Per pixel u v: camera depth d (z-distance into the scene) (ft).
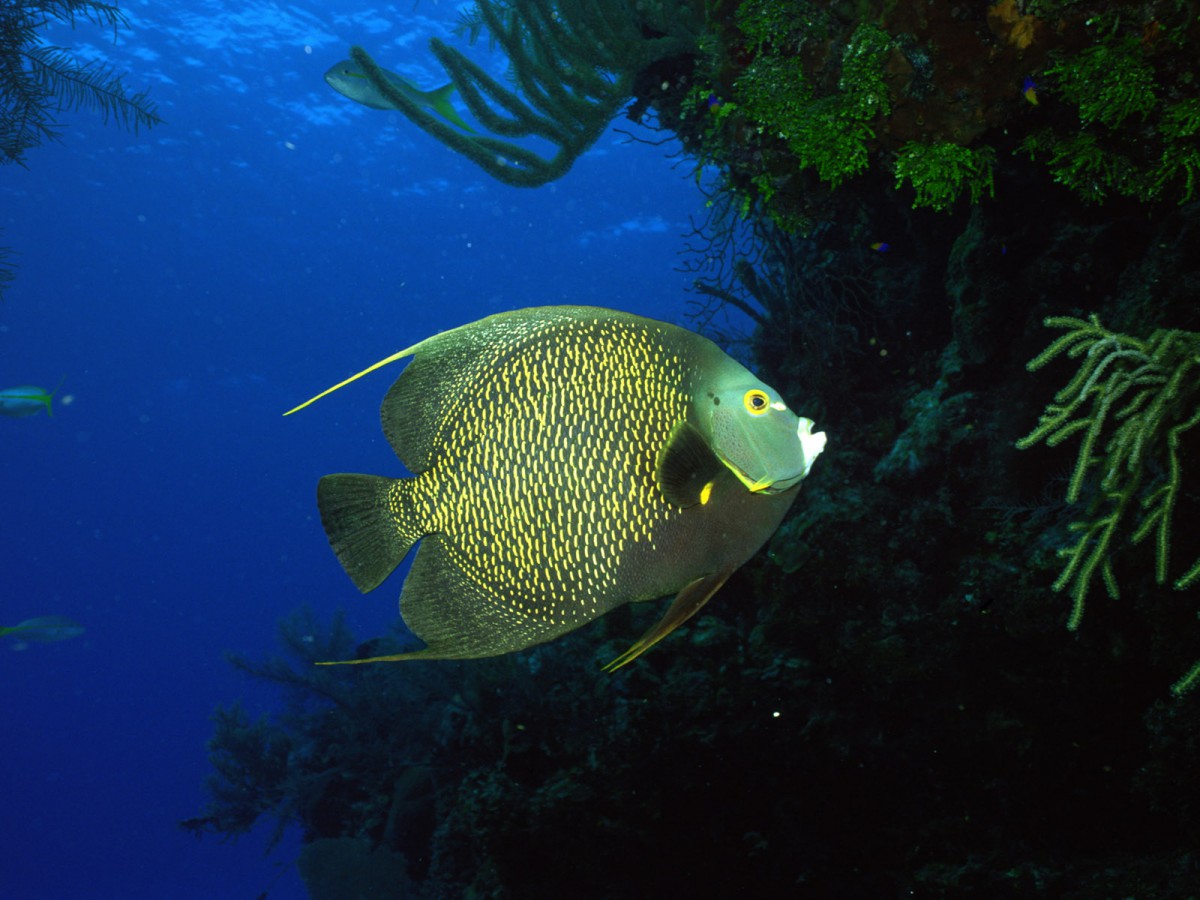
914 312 26.00
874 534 20.42
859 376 26.81
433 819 32.07
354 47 16.74
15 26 25.04
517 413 4.86
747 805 19.90
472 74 17.21
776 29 10.05
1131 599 14.78
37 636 31.99
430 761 31.89
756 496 4.64
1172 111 8.44
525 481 4.83
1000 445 19.90
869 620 19.79
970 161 9.73
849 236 27.17
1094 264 19.47
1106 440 16.84
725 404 4.65
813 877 19.20
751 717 19.53
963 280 21.72
